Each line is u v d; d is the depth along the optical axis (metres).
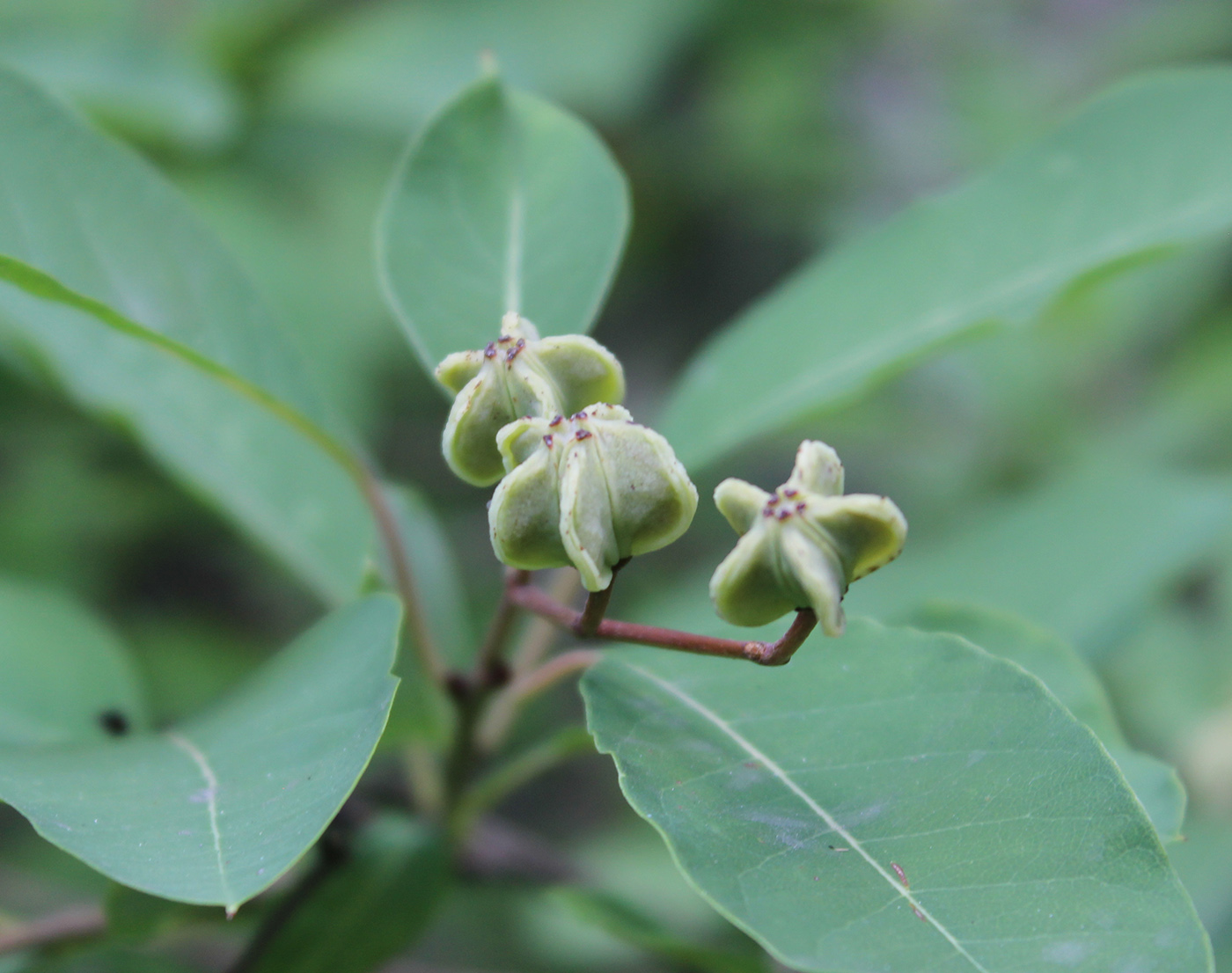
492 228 0.29
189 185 0.46
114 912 0.28
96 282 0.30
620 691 0.26
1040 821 0.25
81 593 0.50
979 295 0.31
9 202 0.29
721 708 0.26
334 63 0.50
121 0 0.49
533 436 0.25
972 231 0.31
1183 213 0.30
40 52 0.46
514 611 0.28
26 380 0.31
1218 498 0.35
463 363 0.26
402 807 0.30
